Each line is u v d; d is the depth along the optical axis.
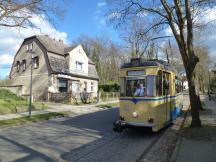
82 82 41.75
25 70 39.59
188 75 12.64
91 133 12.85
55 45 40.41
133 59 12.20
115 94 49.56
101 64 72.75
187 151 8.52
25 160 7.98
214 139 10.22
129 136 12.09
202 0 13.98
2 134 12.56
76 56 40.84
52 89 35.53
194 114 12.64
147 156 8.62
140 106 11.70
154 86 11.59
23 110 22.55
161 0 13.24
